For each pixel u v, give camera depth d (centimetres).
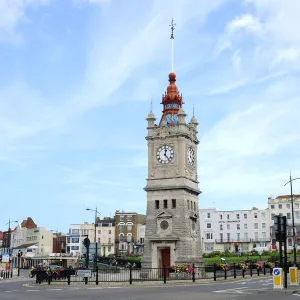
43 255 15688
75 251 19338
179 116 7925
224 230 17600
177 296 3750
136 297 3691
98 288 5034
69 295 4000
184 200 7612
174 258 7438
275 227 4372
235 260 10875
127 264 10838
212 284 5522
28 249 18125
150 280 6012
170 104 8244
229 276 6925
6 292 4509
